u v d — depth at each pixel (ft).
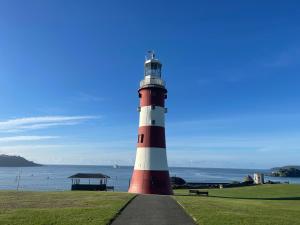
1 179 586.86
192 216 75.92
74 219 68.13
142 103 169.37
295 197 175.42
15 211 76.23
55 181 542.16
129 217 73.92
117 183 493.36
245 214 81.76
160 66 175.42
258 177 345.31
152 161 160.15
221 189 235.40
